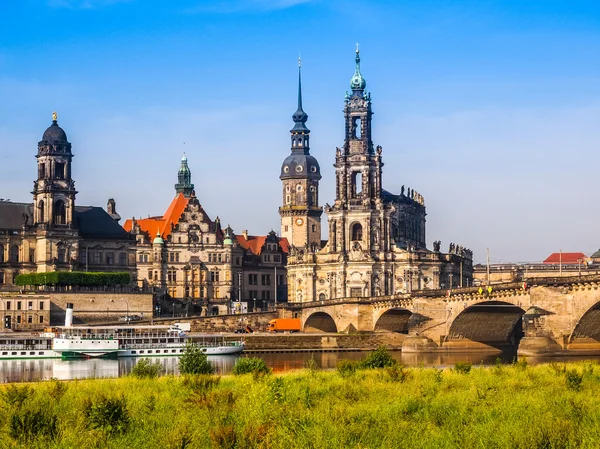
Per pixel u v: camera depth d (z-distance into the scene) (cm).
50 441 6425
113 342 19338
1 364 17388
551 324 17188
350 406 7831
